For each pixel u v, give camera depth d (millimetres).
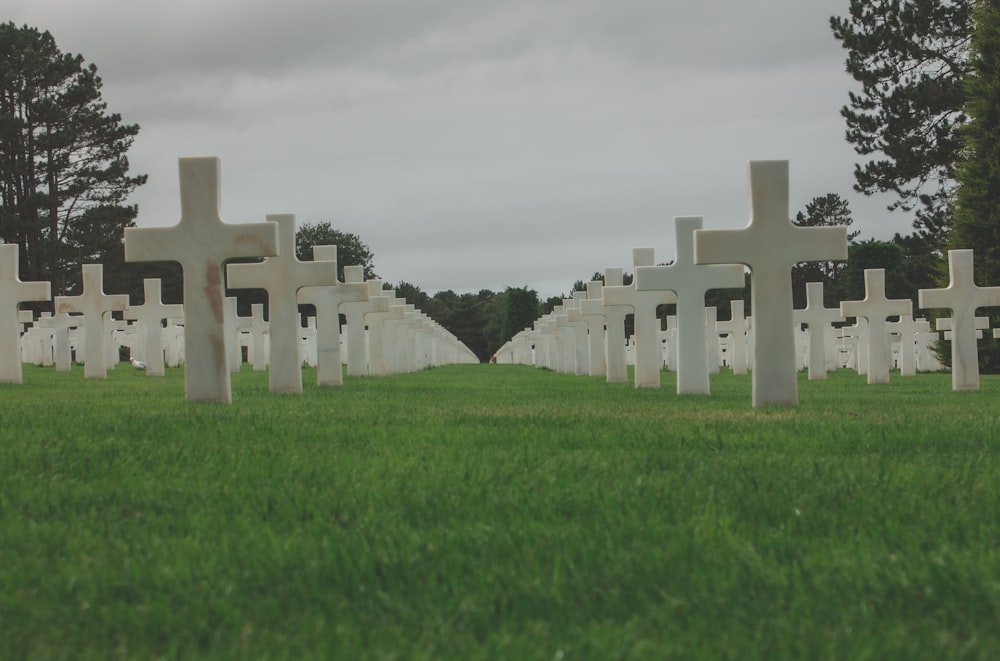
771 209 12898
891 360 36625
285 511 5363
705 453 7551
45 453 7117
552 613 3744
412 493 5781
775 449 7844
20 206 55938
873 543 4711
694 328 17047
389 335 31203
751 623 3635
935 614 3760
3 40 56719
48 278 57906
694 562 4348
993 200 27641
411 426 9484
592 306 23344
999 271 27812
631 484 6070
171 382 19844
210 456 7148
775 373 13008
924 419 10250
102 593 4023
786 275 12969
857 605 3824
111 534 4961
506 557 4484
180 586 4062
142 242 12984
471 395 16109
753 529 5012
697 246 12945
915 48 41594
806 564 4336
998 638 3469
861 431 8820
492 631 3562
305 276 16422
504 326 99562
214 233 12938
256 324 33375
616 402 14055
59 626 3693
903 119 41844
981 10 28250
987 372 29266
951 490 5867
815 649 3311
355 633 3516
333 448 7750
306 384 21078
